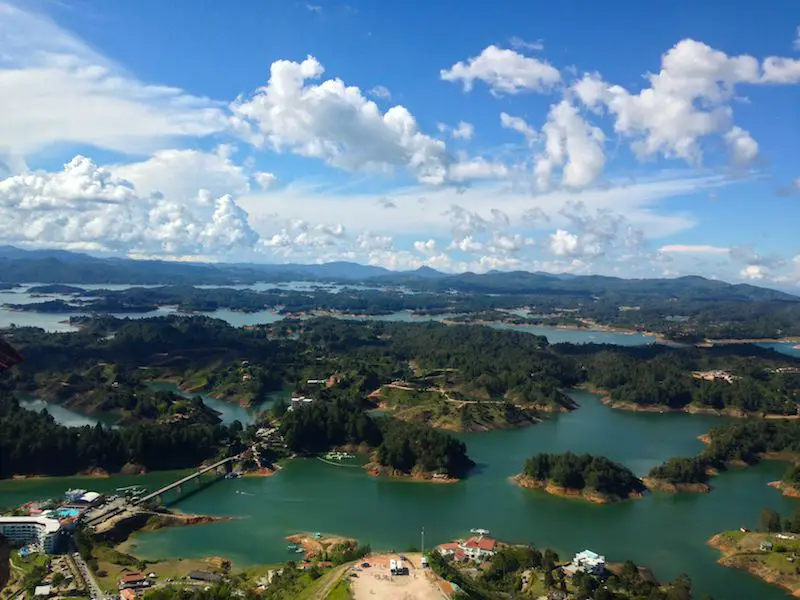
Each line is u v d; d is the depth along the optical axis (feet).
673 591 605.31
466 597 572.92
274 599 575.79
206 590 589.32
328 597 558.15
